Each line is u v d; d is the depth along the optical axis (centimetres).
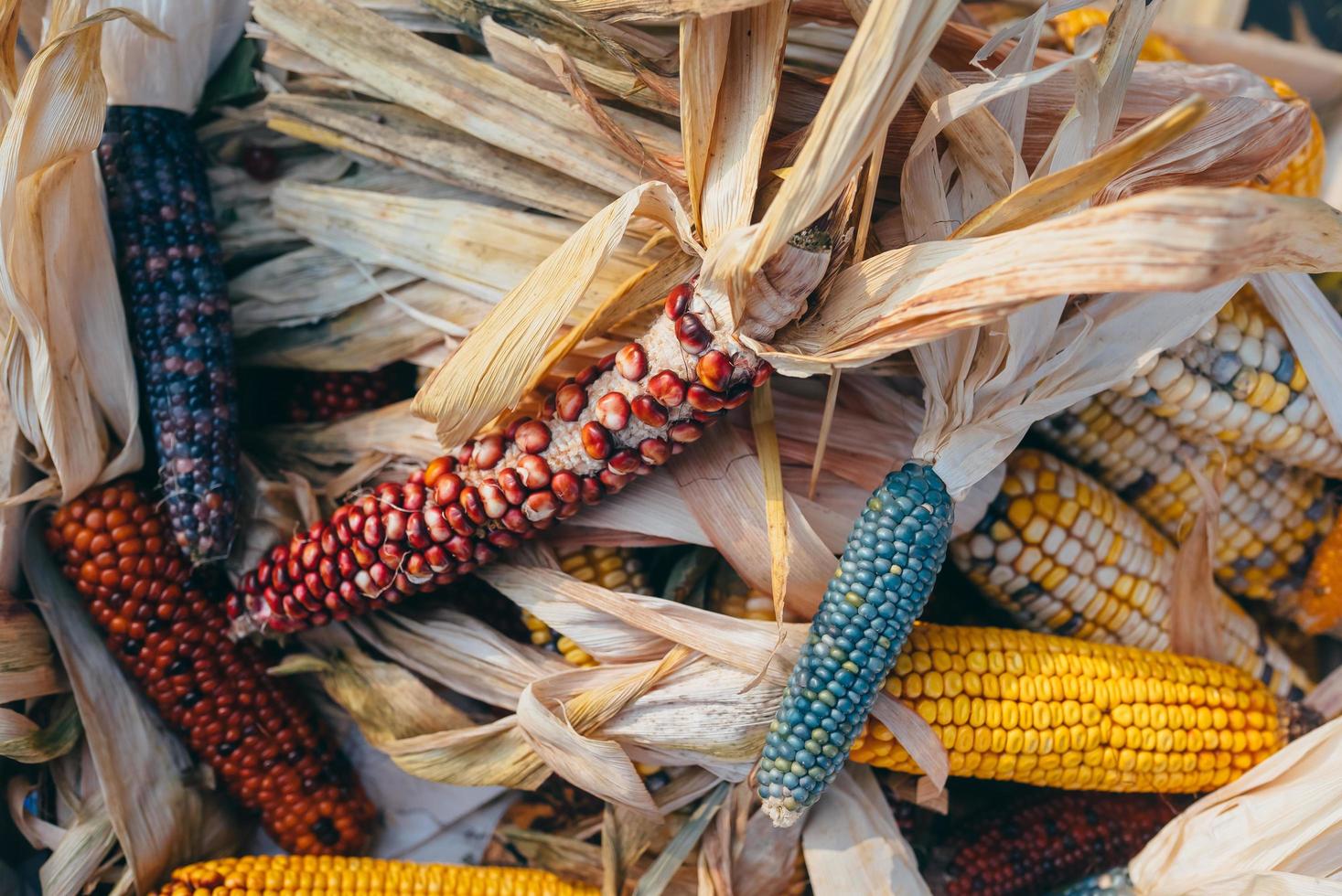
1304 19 59
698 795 41
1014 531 42
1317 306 41
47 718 43
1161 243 28
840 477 41
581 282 35
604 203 39
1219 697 42
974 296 31
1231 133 36
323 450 44
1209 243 28
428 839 46
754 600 41
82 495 41
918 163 36
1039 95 37
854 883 40
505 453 37
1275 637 51
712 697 38
